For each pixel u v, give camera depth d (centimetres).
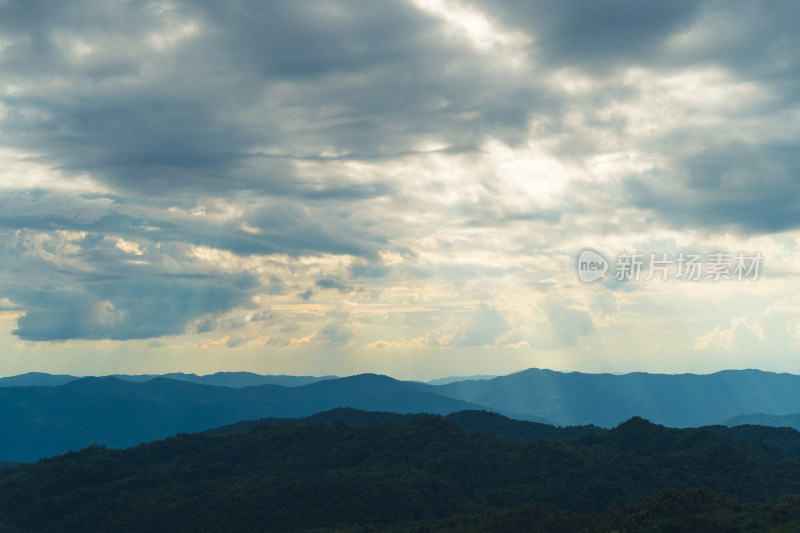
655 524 13150
